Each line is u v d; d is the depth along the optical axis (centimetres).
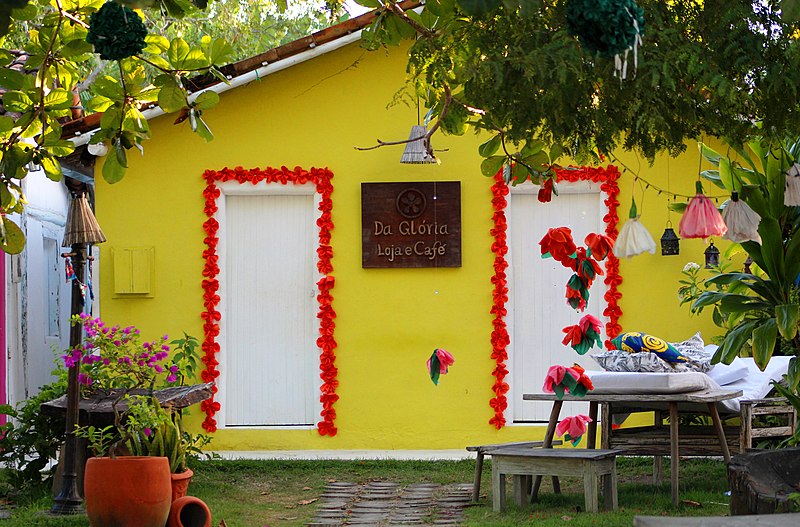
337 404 1018
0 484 841
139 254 1022
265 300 1037
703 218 470
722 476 840
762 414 770
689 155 1006
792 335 671
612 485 688
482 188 1017
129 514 599
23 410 819
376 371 1018
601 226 1015
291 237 1038
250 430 1020
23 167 574
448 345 1015
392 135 1023
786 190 542
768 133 505
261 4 1666
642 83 455
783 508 397
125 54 419
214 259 1023
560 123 473
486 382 1012
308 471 902
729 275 749
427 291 1018
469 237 1017
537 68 441
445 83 515
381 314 1019
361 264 1020
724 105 477
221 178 1024
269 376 1035
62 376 833
